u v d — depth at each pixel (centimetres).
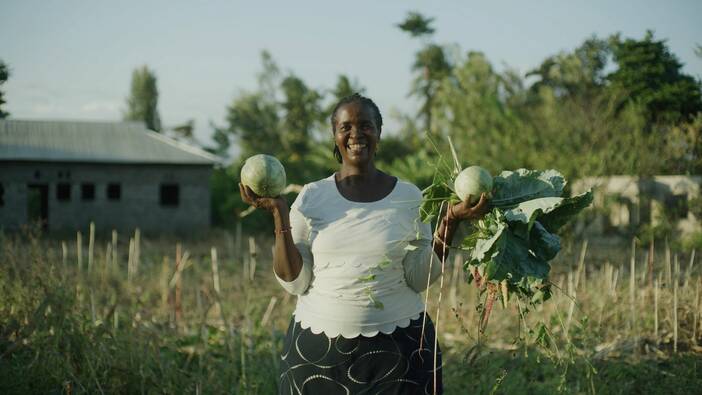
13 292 523
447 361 532
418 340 262
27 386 422
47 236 2094
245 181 252
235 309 743
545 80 2450
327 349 256
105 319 503
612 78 2036
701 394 431
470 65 2097
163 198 2595
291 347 267
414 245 267
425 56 4144
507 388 434
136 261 1020
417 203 268
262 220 2278
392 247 258
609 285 651
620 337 566
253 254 569
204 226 2578
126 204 2506
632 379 470
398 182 273
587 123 1598
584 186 1503
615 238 1495
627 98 1819
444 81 2145
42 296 505
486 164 1686
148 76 5725
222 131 5203
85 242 1967
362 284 256
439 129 2092
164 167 2552
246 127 4603
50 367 436
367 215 261
